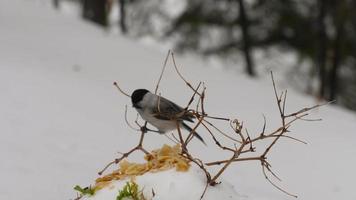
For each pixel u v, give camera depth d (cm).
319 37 2497
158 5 2980
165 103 537
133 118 1132
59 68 1543
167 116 514
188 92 1535
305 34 2673
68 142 891
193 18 2809
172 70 1825
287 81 2584
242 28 2564
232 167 888
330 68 2569
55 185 697
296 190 820
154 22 2956
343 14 2403
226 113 1335
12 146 829
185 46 2812
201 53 2791
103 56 1861
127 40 2336
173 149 512
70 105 1147
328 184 870
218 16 2789
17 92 1170
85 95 1263
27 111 1041
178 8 2936
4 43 1772
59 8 3706
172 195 460
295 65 2631
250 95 1639
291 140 1130
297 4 2689
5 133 889
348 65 2609
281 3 2703
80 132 958
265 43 2750
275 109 1480
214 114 1309
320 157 1028
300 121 1355
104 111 1152
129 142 945
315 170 940
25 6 2645
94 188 489
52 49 1822
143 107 537
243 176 844
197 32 2798
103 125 1033
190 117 558
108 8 3014
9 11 2417
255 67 2689
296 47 2712
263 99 1612
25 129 927
